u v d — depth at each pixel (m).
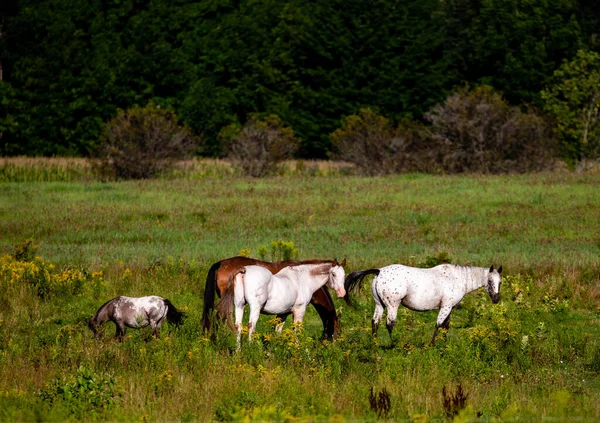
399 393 10.62
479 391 11.08
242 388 10.37
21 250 20.25
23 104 63.72
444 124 50.53
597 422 9.48
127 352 12.21
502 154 49.47
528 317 15.98
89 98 65.44
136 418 9.43
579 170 50.53
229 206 33.41
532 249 23.53
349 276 14.43
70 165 48.75
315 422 9.03
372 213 31.91
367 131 50.31
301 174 49.91
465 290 14.39
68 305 16.25
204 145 65.88
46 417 9.29
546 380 11.80
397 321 15.85
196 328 13.41
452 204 34.00
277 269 13.91
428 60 66.94
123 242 25.83
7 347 13.03
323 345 12.58
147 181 44.31
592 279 19.27
